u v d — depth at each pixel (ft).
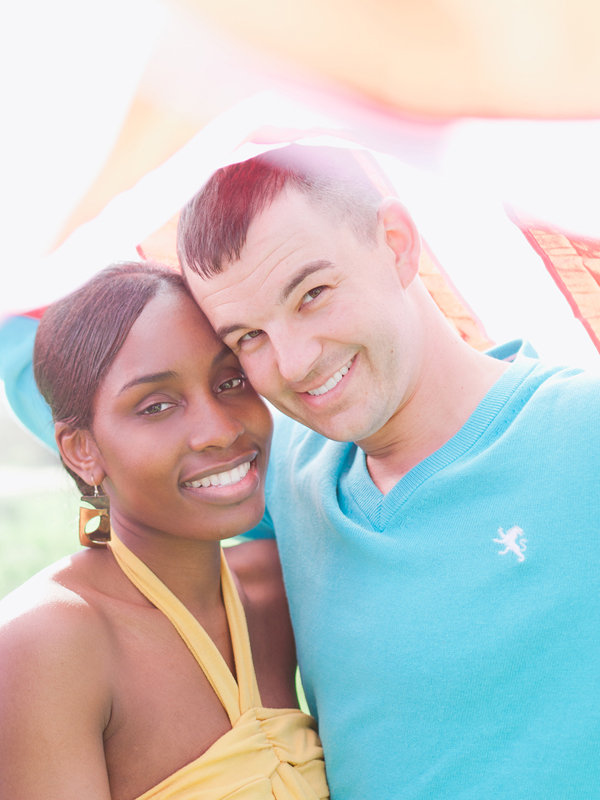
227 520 4.10
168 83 2.59
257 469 4.26
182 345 3.96
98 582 4.10
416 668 3.96
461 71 2.51
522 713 3.76
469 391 4.45
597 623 3.71
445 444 4.30
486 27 2.42
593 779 3.61
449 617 3.93
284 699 4.66
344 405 4.11
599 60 2.45
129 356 3.92
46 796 3.49
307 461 5.02
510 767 3.72
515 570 3.86
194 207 3.93
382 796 4.00
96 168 2.80
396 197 4.38
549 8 2.38
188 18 2.42
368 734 4.09
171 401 4.00
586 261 4.11
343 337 3.95
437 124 2.71
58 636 3.70
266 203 3.83
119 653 3.93
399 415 4.40
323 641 4.39
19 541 16.65
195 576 4.28
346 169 4.06
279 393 4.11
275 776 4.00
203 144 2.90
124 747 3.85
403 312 4.17
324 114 2.78
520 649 3.77
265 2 2.40
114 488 4.13
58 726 3.56
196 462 4.00
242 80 2.62
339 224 3.95
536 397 4.20
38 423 5.12
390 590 4.15
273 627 4.88
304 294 3.90
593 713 3.64
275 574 5.08
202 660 4.13
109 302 3.96
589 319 4.58
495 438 4.19
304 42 2.48
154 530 4.19
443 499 4.15
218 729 4.05
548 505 3.89
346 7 2.40
